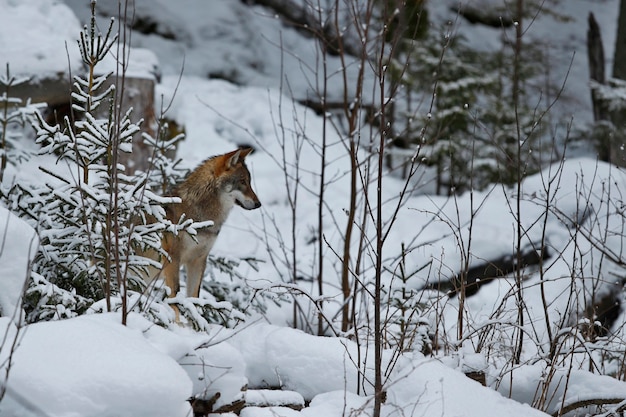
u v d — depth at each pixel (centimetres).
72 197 1216
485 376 1280
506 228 2458
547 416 1137
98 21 3525
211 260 1808
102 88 2267
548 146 3631
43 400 808
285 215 2656
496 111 3447
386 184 3014
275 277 2211
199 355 992
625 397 1220
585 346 1296
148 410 839
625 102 3081
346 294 1747
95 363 846
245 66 3797
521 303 1418
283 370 1188
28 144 2211
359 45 4234
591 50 4131
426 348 1516
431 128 3322
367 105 3731
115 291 1290
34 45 2233
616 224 2375
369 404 1096
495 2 5194
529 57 4175
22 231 1092
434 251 2262
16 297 1060
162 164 1784
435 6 5012
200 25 3850
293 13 4241
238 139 3117
